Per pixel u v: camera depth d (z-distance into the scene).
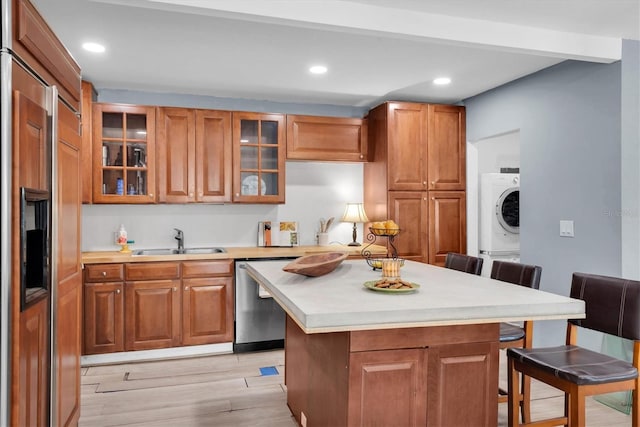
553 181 3.64
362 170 5.07
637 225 3.13
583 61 3.37
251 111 4.59
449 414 1.87
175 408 2.94
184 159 4.17
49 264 1.87
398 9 2.62
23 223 1.55
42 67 1.85
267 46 3.19
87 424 2.72
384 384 1.80
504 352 4.06
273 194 4.44
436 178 4.62
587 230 3.35
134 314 3.82
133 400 3.07
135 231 4.39
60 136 2.01
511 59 3.49
